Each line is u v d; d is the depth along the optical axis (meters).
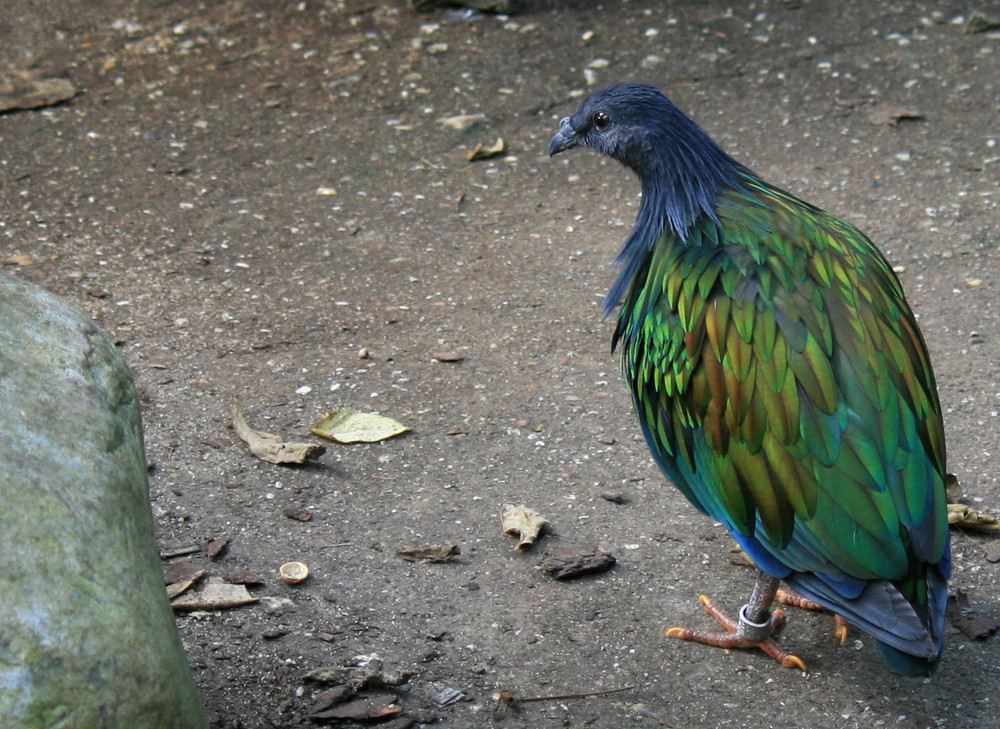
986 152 12.05
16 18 14.94
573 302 10.03
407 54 14.19
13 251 10.68
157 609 4.47
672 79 13.51
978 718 5.96
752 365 5.81
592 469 8.04
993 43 14.00
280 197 11.66
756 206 6.34
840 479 5.54
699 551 7.27
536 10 15.04
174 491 7.71
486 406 8.70
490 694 6.14
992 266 10.27
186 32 14.77
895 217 11.06
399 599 6.84
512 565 7.14
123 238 10.95
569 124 6.92
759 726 5.93
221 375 9.02
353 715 5.91
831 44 14.12
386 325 9.72
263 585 6.91
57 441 4.62
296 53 14.30
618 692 6.18
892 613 5.29
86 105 13.33
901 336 6.07
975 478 7.79
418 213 11.44
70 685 4.02
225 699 6.01
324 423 8.41
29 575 4.15
